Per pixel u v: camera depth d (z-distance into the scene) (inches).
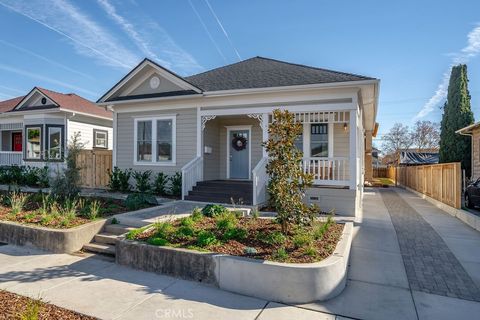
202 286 169.3
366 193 714.8
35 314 119.6
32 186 528.1
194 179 423.8
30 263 207.6
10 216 284.7
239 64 547.2
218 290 164.7
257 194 354.3
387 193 718.5
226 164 493.4
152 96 461.1
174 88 461.4
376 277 184.1
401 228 305.3
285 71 452.8
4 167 610.9
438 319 137.2
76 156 367.2
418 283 175.8
